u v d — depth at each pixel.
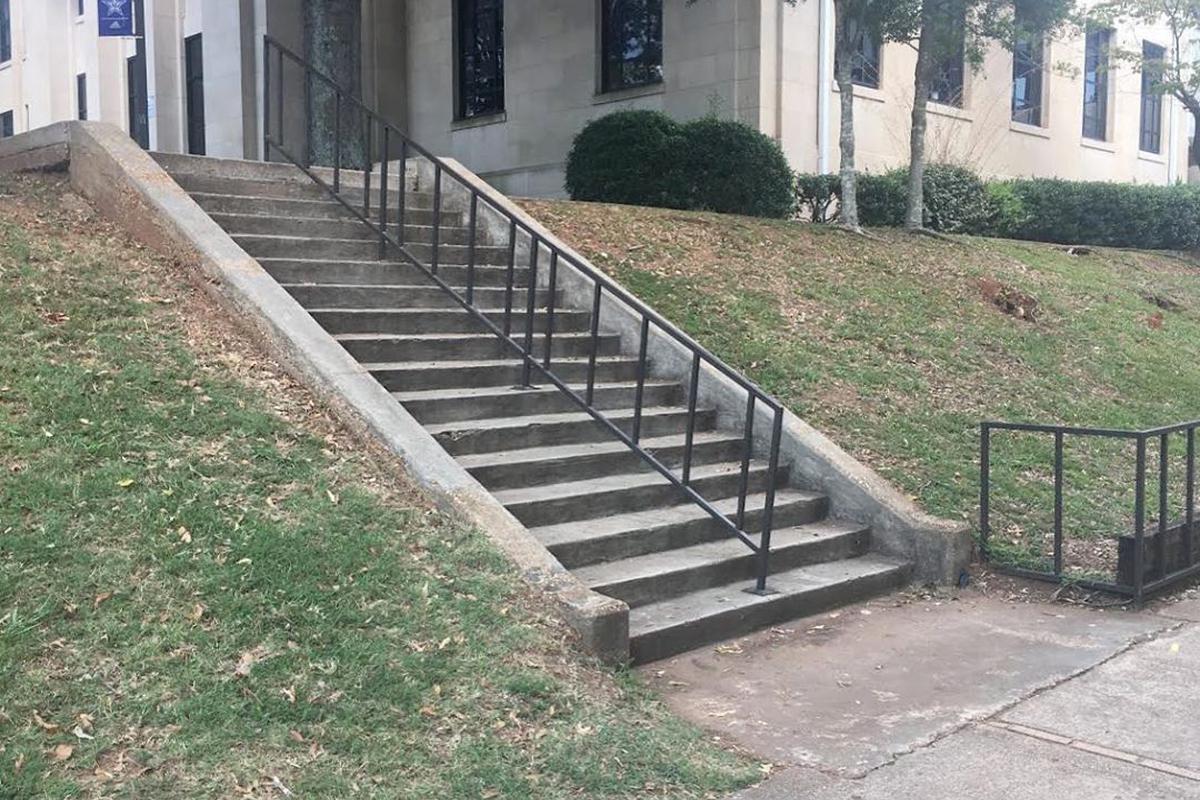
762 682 5.16
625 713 4.50
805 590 6.21
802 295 11.02
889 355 10.13
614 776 3.98
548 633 4.85
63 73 31.45
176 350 6.38
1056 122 22.09
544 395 7.44
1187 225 19.22
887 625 6.10
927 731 4.59
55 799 3.37
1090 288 14.05
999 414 9.45
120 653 4.07
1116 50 19.25
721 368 6.24
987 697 4.99
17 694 3.76
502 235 9.55
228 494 5.20
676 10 16.45
